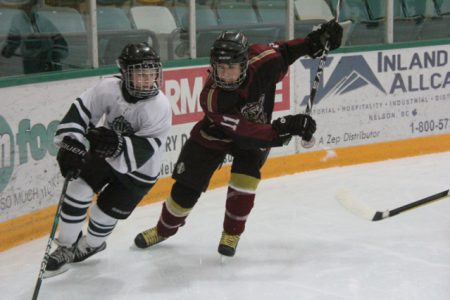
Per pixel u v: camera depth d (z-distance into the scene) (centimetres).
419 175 1054
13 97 752
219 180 1002
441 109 1233
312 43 675
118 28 953
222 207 895
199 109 991
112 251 722
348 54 1120
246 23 1086
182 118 969
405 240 746
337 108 1119
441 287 611
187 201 682
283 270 661
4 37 812
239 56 580
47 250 577
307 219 834
